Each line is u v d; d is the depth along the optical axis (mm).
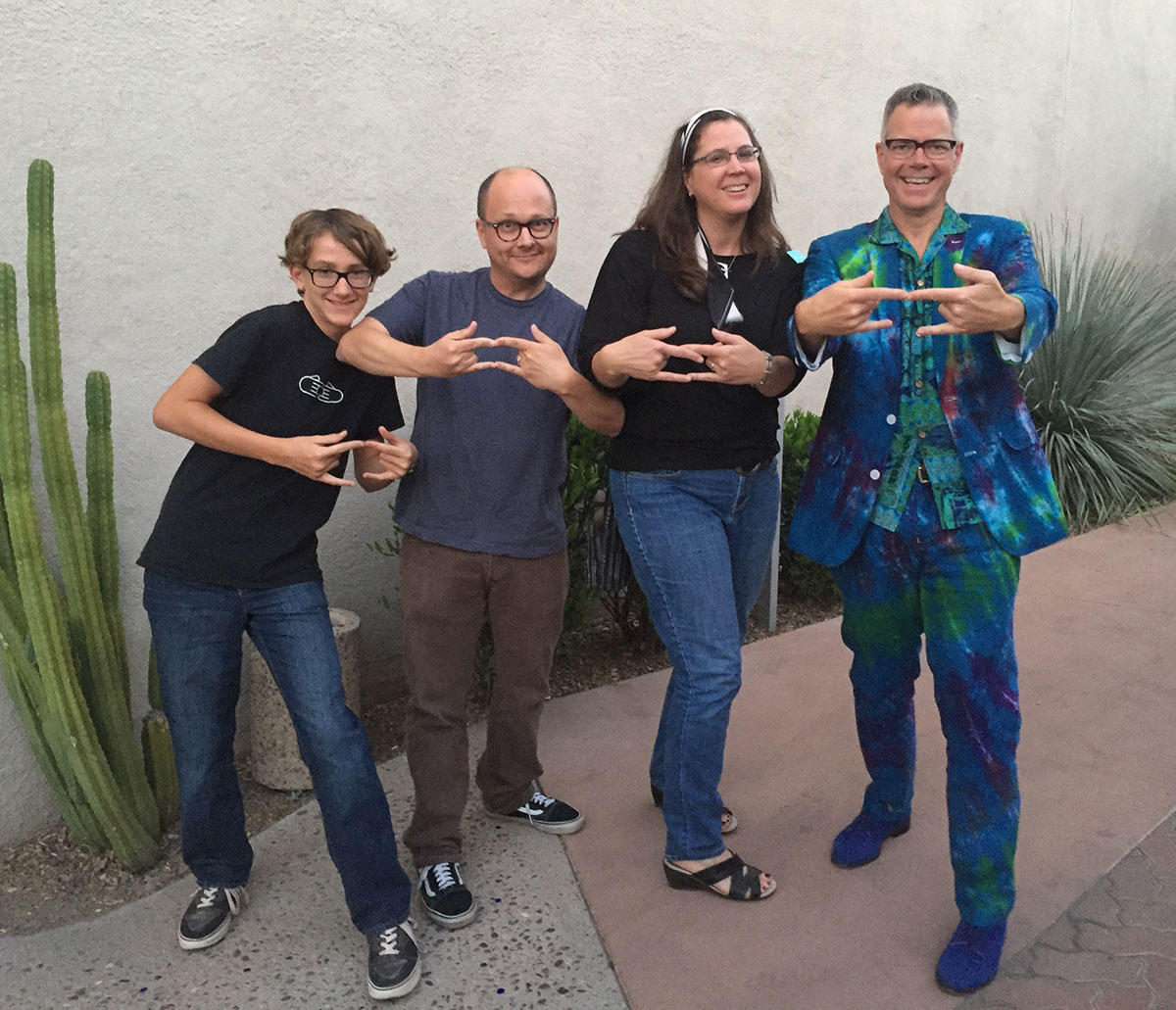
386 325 2465
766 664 4023
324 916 2623
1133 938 2436
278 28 3164
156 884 2812
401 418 2594
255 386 2293
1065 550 5113
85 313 2953
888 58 5051
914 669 2553
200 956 2479
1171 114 7223
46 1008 2318
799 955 2438
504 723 2826
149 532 3174
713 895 2658
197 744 2359
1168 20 6961
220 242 3156
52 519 2777
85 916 2680
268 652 2373
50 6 2764
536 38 3742
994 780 2256
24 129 2777
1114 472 5570
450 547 2562
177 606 2279
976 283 1933
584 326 2453
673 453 2449
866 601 2410
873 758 2707
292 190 3271
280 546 2305
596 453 3709
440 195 3598
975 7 5480
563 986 2363
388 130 3439
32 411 2883
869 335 2242
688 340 2400
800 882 2711
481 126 3658
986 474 2193
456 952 2473
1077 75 6289
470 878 2750
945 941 2465
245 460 2279
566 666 4074
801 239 4852
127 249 2994
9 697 2898
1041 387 5777
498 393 2525
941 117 2105
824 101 4777
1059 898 2588
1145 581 4680
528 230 2449
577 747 3432
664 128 4188
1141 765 3199
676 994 2322
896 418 2240
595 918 2590
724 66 4352
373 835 2336
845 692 3777
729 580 2508
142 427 3105
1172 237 7512
